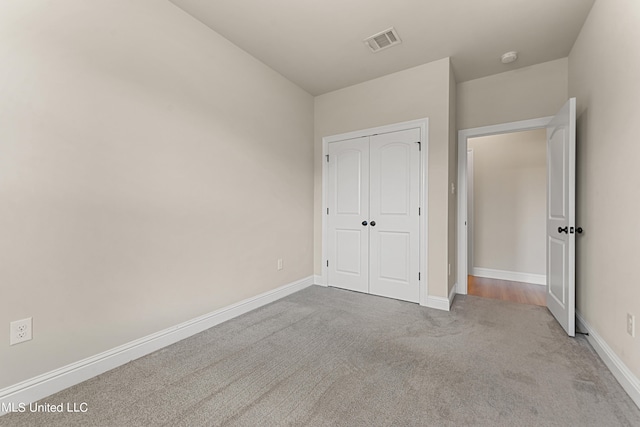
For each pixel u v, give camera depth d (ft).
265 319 8.26
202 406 4.58
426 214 9.45
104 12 5.52
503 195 13.39
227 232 8.16
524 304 9.65
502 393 4.88
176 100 6.81
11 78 4.43
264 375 5.45
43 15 4.75
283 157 10.36
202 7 6.84
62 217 5.00
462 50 8.72
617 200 5.45
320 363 5.89
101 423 4.20
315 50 8.69
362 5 6.81
